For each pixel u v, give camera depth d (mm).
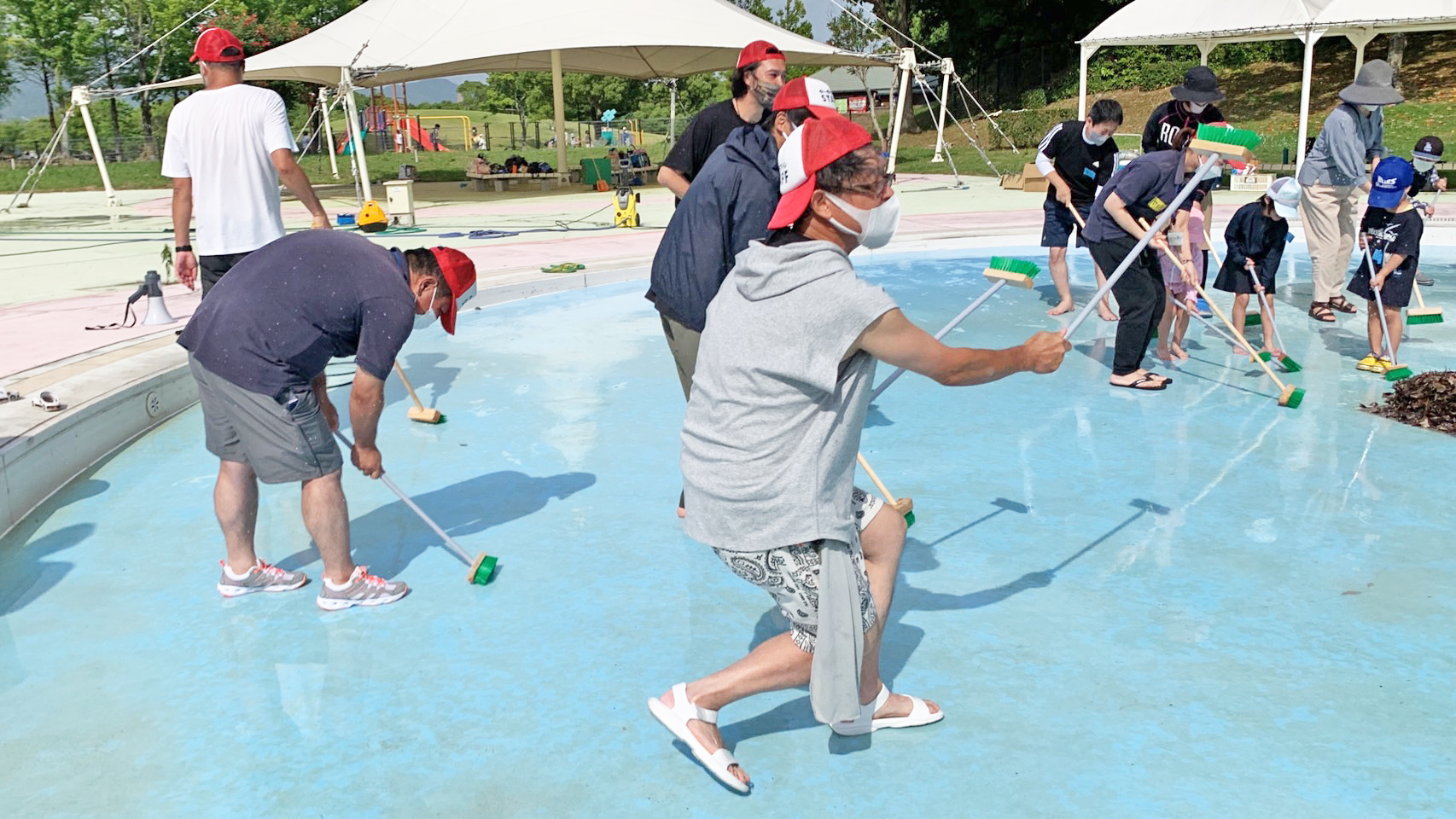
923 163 30141
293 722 2988
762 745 2848
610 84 65000
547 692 3127
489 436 5684
